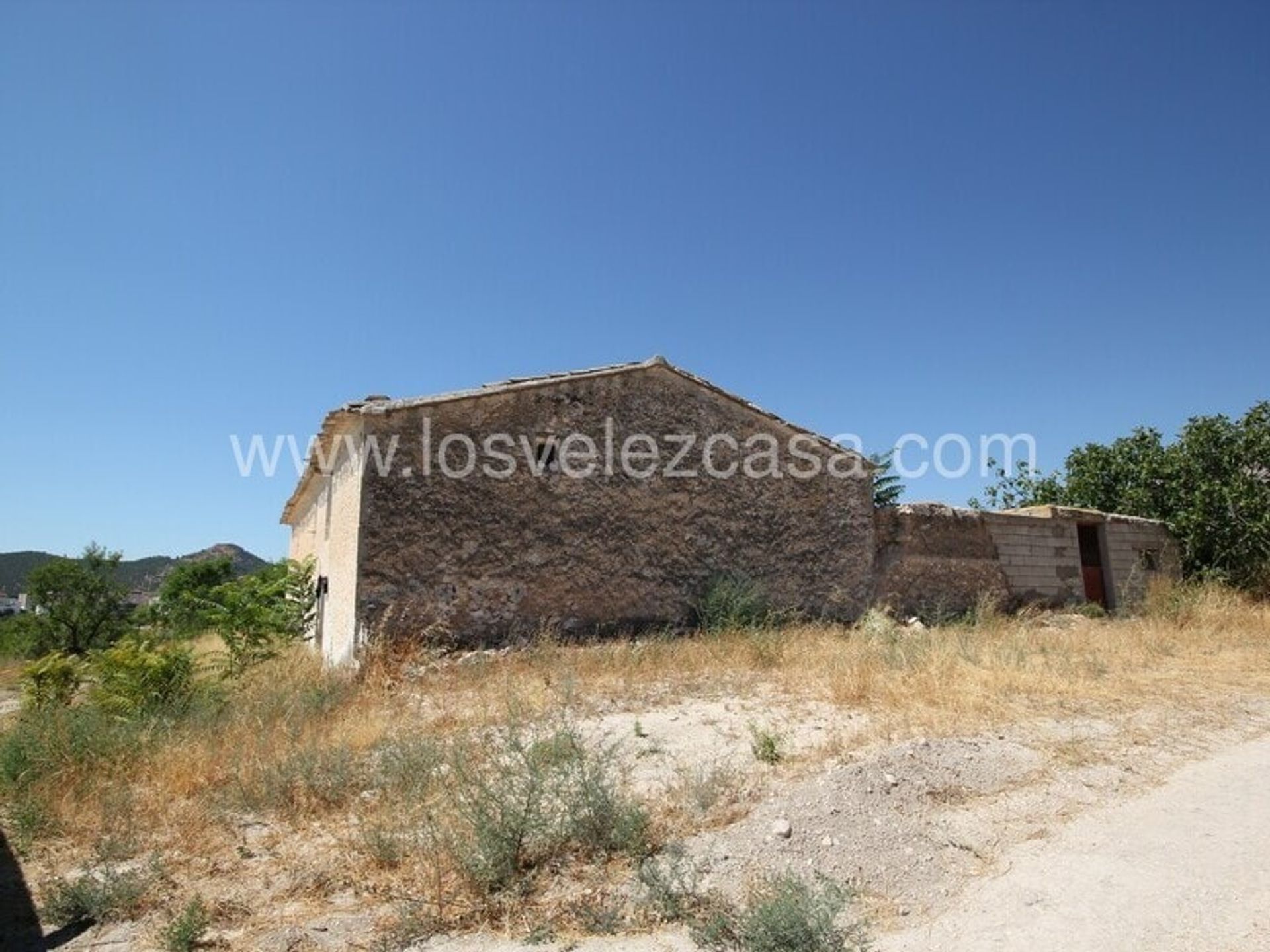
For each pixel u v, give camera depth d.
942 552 14.74
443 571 10.55
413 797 5.34
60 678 9.70
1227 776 5.70
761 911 3.47
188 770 6.11
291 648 12.62
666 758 6.02
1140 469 18.06
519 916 3.87
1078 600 15.85
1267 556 16.09
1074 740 6.39
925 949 3.50
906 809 4.93
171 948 3.71
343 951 3.68
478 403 11.15
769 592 13.02
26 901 4.36
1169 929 3.62
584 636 11.38
